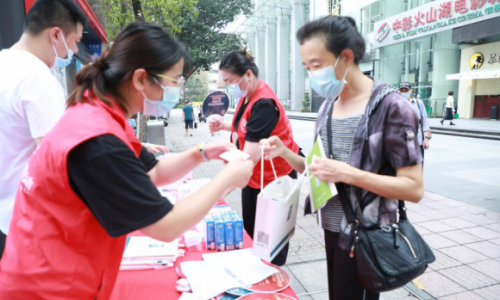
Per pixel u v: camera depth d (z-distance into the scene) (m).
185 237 1.70
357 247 1.23
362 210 1.26
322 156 1.28
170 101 1.07
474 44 16.66
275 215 1.17
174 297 1.26
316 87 1.33
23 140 1.62
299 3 31.73
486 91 17.23
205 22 16.08
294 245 3.25
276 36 38.41
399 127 1.17
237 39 16.42
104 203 0.82
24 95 1.54
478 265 2.83
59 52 1.77
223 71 2.12
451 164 6.86
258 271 1.41
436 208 4.23
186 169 1.42
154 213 0.85
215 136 13.55
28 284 0.86
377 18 21.34
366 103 1.29
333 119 1.39
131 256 1.47
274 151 1.50
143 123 6.44
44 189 0.85
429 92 19.25
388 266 1.18
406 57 20.23
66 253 0.87
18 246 0.88
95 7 4.57
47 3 1.68
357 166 1.27
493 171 6.16
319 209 1.44
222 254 1.58
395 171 1.28
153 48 0.95
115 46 0.96
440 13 16.48
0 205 1.67
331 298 1.50
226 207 2.12
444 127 13.28
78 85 0.96
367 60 1.32
